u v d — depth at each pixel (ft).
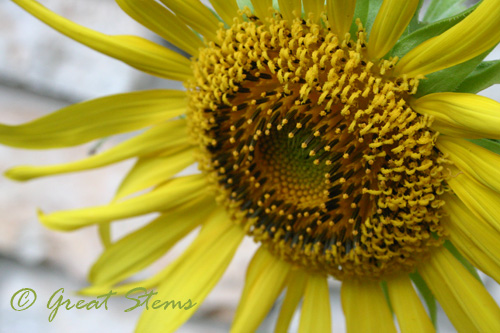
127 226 2.03
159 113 1.49
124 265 1.54
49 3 2.04
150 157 1.52
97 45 1.41
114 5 2.06
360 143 1.34
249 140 1.43
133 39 1.43
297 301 1.51
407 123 1.30
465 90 1.31
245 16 1.37
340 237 1.40
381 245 1.38
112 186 2.05
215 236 1.53
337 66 1.31
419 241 1.37
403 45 1.31
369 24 1.32
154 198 1.50
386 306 1.45
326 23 1.31
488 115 1.24
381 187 1.34
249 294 1.51
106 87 2.06
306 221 1.45
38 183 2.05
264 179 1.46
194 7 1.38
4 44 2.06
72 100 2.08
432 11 1.46
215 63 1.38
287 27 1.34
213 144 1.43
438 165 1.32
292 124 1.37
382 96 1.30
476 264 1.35
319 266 1.46
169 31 1.41
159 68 1.43
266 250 1.52
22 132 1.47
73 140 1.48
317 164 1.37
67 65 2.07
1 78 2.07
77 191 2.04
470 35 1.25
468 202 1.31
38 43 2.06
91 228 2.03
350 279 1.46
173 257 1.98
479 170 1.29
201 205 1.53
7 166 2.04
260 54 1.35
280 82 1.34
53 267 2.02
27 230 2.01
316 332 1.48
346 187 1.37
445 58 1.27
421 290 1.45
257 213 1.47
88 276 1.54
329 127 1.35
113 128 1.48
